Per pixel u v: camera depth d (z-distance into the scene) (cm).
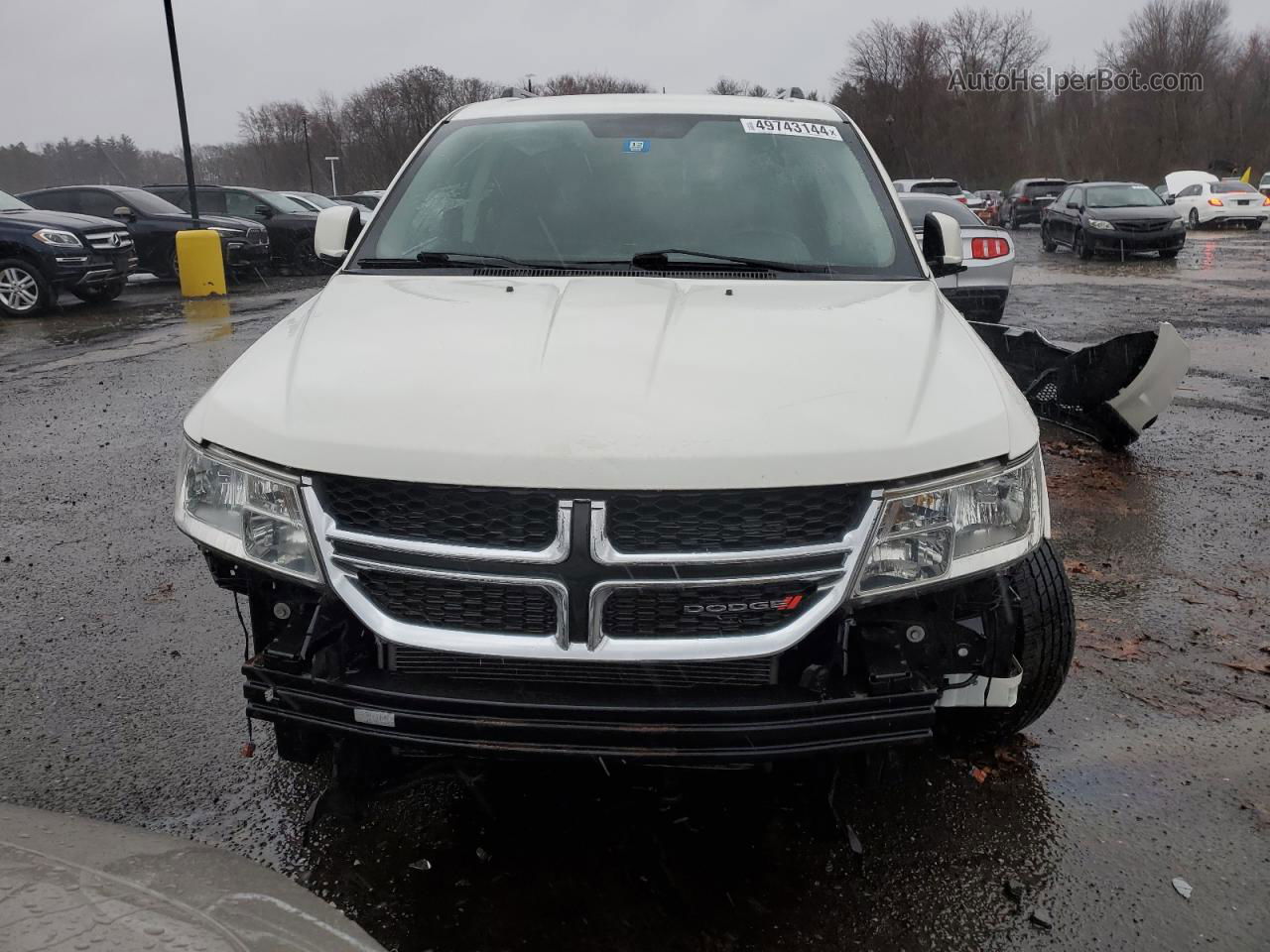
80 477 597
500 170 352
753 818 265
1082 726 318
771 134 365
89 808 272
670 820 264
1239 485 569
